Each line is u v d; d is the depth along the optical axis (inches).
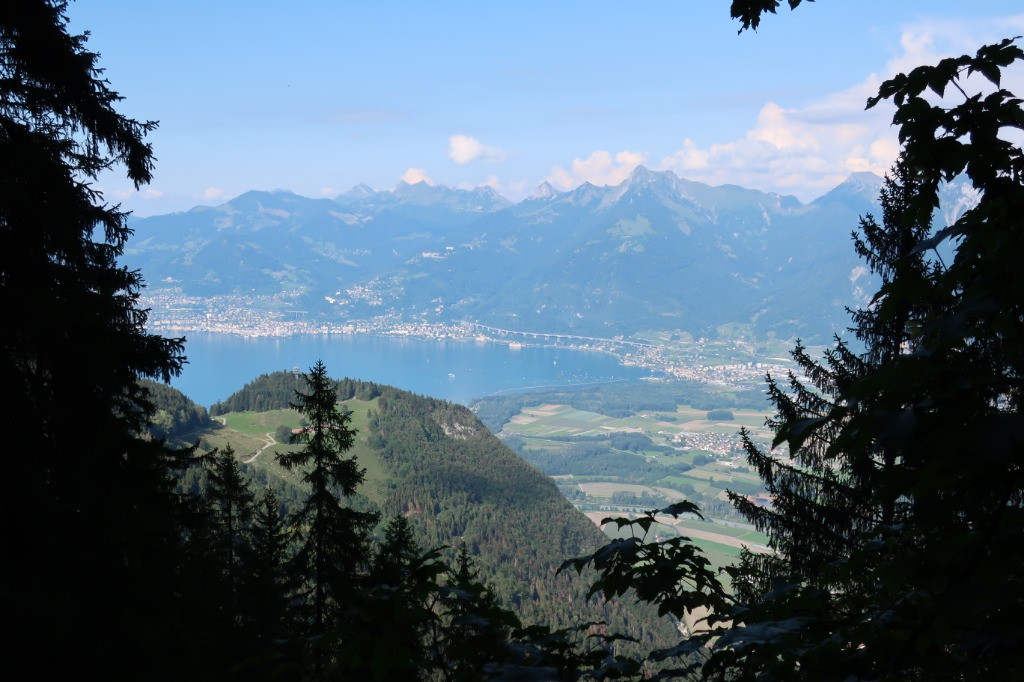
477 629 93.3
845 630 82.4
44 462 384.5
